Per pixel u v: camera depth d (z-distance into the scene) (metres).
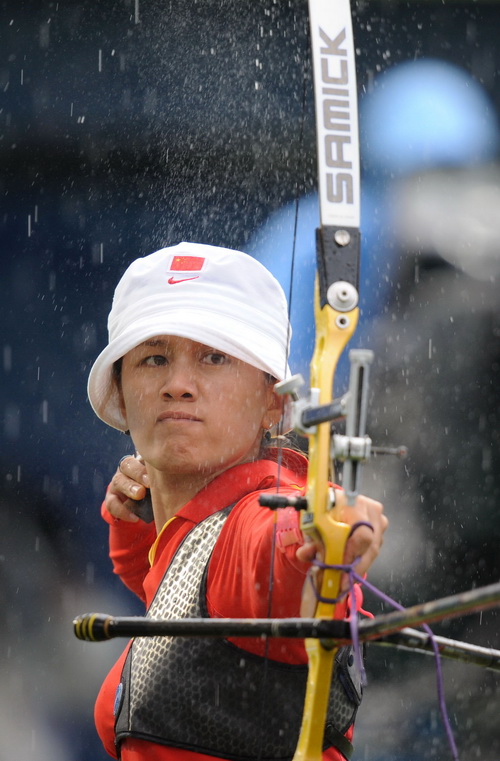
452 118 31.27
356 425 7.00
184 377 9.45
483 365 30.67
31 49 30.48
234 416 9.53
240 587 8.42
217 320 9.47
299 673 8.84
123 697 9.21
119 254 31.08
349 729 9.56
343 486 7.12
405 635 7.12
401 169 31.33
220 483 9.47
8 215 31.14
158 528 10.33
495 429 30.77
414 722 25.69
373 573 29.39
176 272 9.79
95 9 30.36
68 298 31.14
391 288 31.11
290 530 7.57
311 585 7.33
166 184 30.42
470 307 30.98
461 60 31.31
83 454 30.73
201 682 8.80
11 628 28.52
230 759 8.75
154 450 9.62
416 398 30.64
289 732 8.79
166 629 7.29
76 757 26.77
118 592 29.61
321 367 7.80
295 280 29.39
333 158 8.13
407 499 30.00
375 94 31.33
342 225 8.06
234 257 9.84
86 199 31.03
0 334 31.00
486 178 31.27
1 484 30.33
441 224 30.88
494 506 29.84
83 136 30.70
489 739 25.31
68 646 28.38
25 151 30.86
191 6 29.92
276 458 10.37
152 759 8.88
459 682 26.27
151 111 30.16
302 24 29.61
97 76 30.48
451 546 29.70
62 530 30.08
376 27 31.31
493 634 27.45
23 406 30.88
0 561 29.31
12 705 27.06
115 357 9.73
